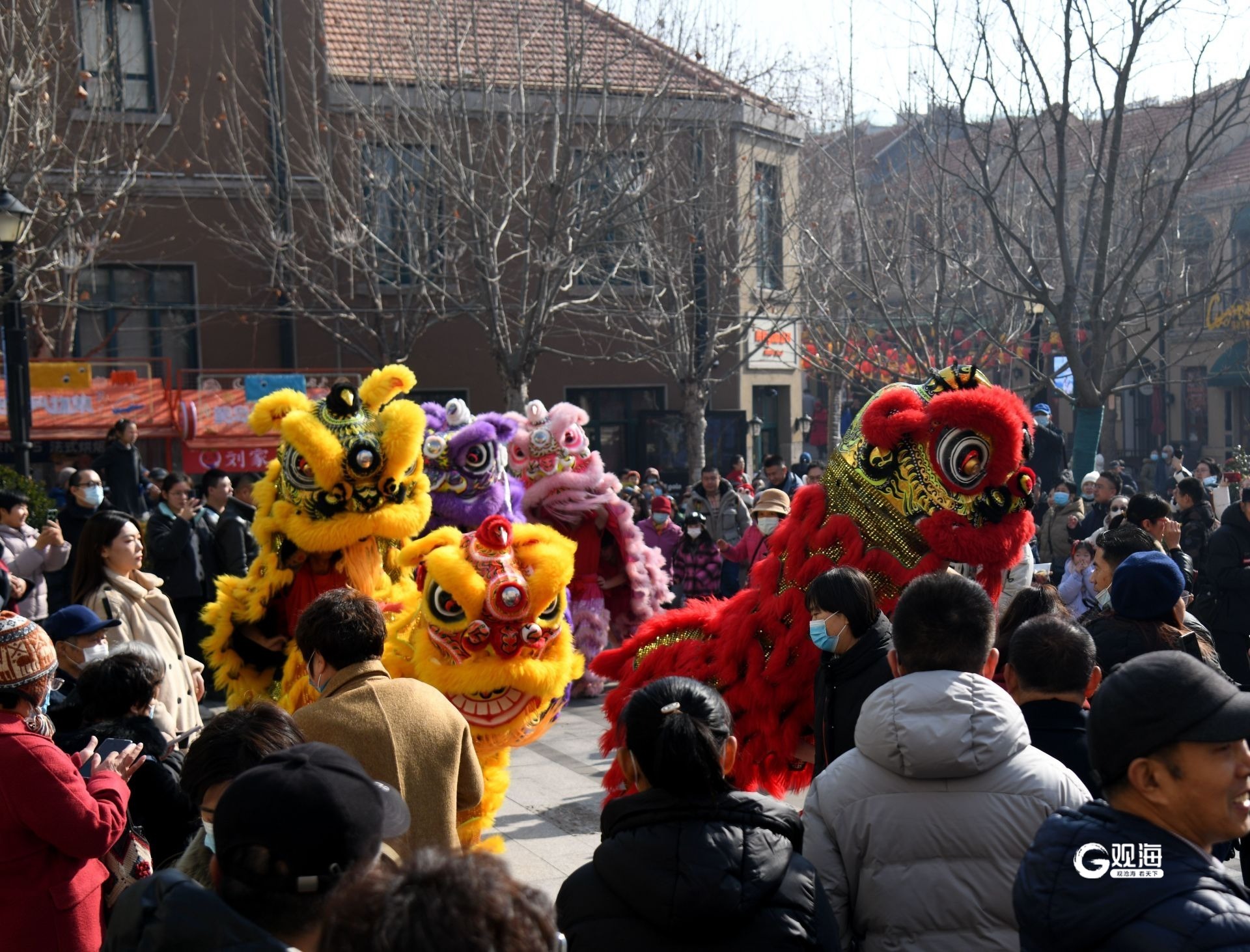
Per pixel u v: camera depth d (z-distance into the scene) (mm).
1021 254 18391
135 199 18938
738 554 11508
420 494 6141
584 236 17031
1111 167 12953
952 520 5094
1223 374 33281
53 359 16125
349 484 5859
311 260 19188
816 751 4238
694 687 2803
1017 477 5105
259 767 2277
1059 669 3463
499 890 1692
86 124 16812
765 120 21422
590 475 10078
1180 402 35500
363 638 3875
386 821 2535
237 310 19609
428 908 1641
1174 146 18812
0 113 13766
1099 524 10961
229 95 19656
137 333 19969
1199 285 27625
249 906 2180
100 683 4133
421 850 1790
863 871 2988
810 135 22734
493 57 16750
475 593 5094
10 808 3512
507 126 17422
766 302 21922
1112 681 2363
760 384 24953
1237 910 2115
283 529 5945
